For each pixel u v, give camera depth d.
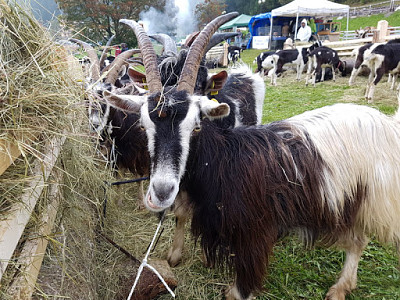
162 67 3.25
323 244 2.61
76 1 11.58
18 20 1.74
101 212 3.18
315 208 2.24
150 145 2.03
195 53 2.42
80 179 2.66
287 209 2.23
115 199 3.90
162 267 2.58
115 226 3.43
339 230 2.37
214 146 2.20
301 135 2.30
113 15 12.90
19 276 1.46
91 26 11.72
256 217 2.16
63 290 1.92
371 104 8.44
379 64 8.73
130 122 3.39
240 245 2.23
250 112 4.34
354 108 2.45
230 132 2.31
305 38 23.11
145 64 2.47
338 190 2.23
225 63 18.11
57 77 1.84
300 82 13.70
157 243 3.22
